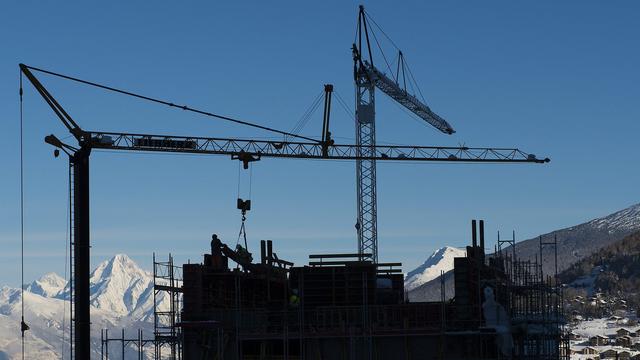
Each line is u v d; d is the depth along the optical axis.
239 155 160.38
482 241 105.25
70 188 123.81
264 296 117.81
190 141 156.75
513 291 107.44
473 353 100.81
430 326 101.44
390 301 110.88
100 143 140.00
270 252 121.00
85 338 117.62
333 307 104.19
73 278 120.94
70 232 122.38
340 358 101.06
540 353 109.19
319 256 108.38
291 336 101.00
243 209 124.06
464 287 102.69
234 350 102.75
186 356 104.75
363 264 107.69
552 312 114.50
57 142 122.00
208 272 107.06
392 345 100.94
